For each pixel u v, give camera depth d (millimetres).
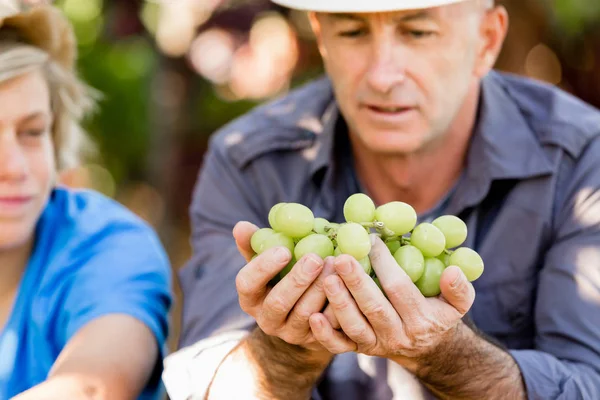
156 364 2020
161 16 3838
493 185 2180
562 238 2080
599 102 3686
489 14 2111
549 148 2135
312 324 1455
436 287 1506
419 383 2115
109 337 1923
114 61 4375
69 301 2047
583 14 3416
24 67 1965
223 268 2146
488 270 2152
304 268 1394
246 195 2318
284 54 3977
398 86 1916
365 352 1537
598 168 2086
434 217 2258
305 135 2346
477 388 1711
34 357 2055
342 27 1931
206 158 2438
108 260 2090
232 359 1787
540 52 3721
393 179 2215
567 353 1926
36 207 2049
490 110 2191
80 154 2514
